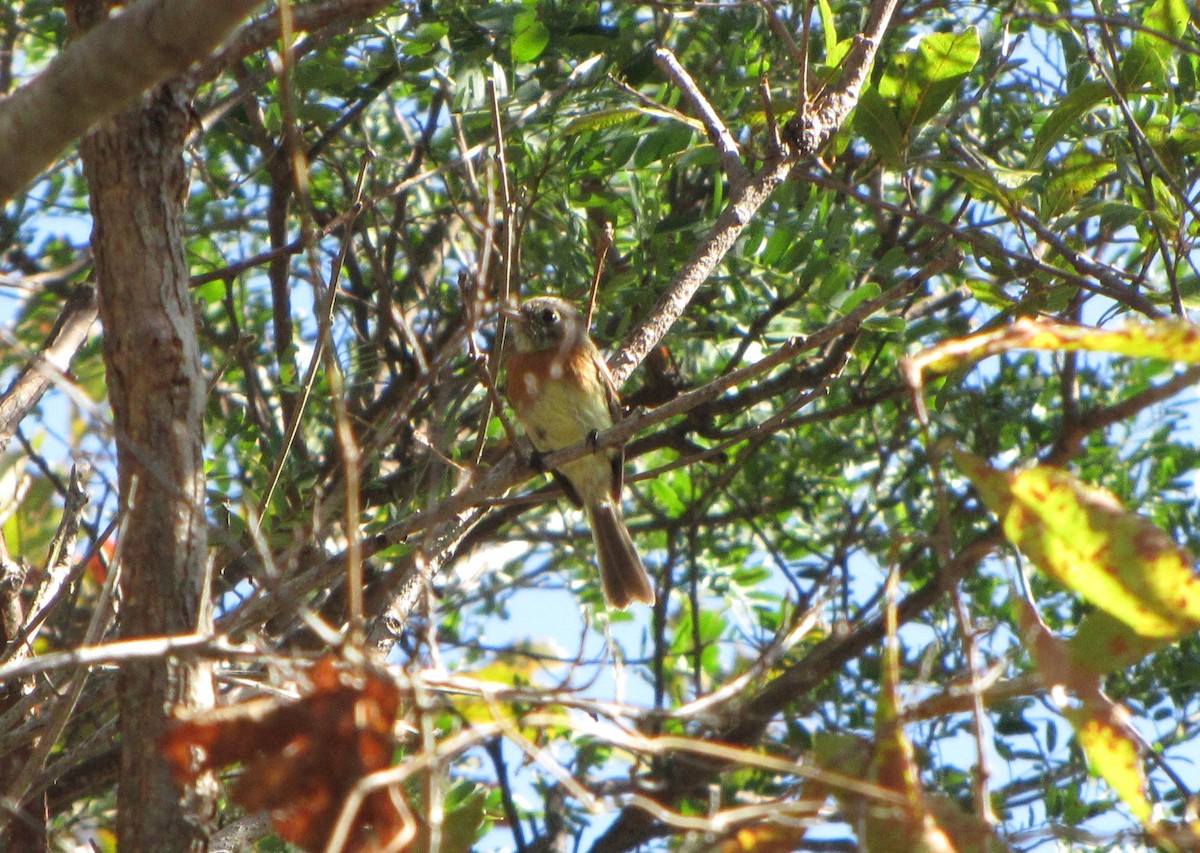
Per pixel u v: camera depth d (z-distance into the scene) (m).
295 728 5.05
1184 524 12.95
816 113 10.88
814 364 14.23
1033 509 5.50
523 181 12.09
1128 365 14.26
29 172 5.89
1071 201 10.40
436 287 14.17
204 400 7.11
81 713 8.70
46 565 9.21
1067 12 12.61
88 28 7.31
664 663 14.54
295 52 10.20
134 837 6.39
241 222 13.64
